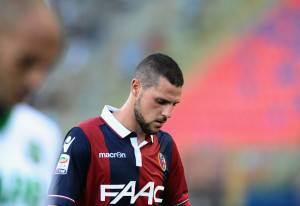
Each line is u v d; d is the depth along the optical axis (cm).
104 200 1301
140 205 1333
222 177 5197
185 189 1445
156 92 1284
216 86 6269
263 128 5638
